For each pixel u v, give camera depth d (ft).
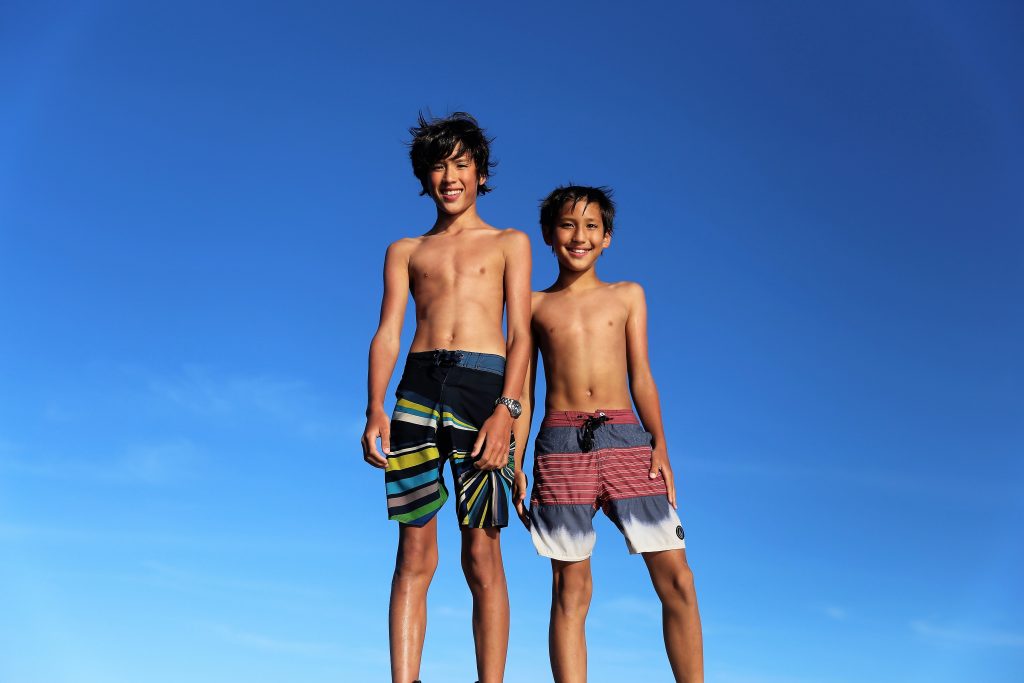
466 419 13.55
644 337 17.12
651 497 16.20
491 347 13.88
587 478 16.28
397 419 13.80
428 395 13.67
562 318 16.94
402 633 13.12
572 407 16.63
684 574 15.94
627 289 17.22
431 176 14.74
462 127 14.93
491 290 14.12
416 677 13.02
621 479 16.26
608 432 16.40
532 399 16.88
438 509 13.43
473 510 13.23
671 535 16.02
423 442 13.55
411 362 14.06
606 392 16.63
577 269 17.19
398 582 13.39
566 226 17.19
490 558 13.39
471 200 14.87
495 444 13.23
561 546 16.12
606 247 17.65
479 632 13.38
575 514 16.19
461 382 13.58
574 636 16.01
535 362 17.16
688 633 15.83
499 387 13.76
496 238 14.40
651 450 16.52
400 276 14.64
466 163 14.75
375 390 13.93
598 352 16.72
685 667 15.78
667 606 16.05
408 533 13.47
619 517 16.14
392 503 13.52
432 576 13.65
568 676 15.80
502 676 13.33
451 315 13.97
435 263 14.33
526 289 14.23
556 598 16.21
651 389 16.92
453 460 13.38
